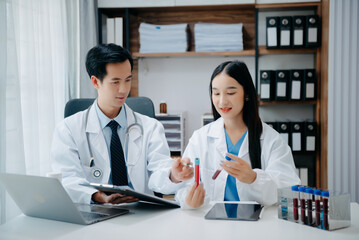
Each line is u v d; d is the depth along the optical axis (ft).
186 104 10.30
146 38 9.55
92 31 8.66
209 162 5.20
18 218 3.71
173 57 10.26
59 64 7.83
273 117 10.11
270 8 9.46
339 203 3.28
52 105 7.23
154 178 4.72
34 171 6.56
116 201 4.11
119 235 3.15
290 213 3.55
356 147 8.82
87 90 8.44
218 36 9.31
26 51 6.44
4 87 5.56
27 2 6.47
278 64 9.95
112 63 4.45
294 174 4.63
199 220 3.56
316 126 9.12
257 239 3.01
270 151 4.94
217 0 9.25
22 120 6.31
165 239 3.03
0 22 5.51
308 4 9.10
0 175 3.48
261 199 4.11
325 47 8.77
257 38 9.23
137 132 5.15
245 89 4.74
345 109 8.73
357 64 8.77
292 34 9.04
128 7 9.43
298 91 9.02
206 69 10.18
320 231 3.22
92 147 4.96
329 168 8.75
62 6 7.89
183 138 9.63
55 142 4.97
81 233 3.22
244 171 3.98
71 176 4.64
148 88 10.39
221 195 4.90
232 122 5.07
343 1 8.61
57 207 3.44
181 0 9.33
